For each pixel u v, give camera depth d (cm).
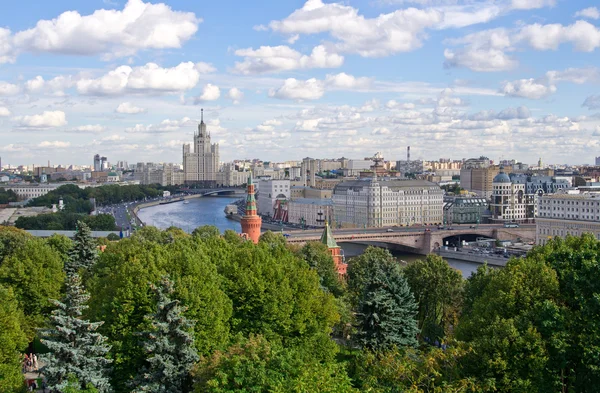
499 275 11019
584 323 8981
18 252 14712
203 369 8144
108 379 9212
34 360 12119
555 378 8681
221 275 11438
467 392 8231
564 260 10562
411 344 11781
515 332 8731
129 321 9988
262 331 10850
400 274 13338
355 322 12350
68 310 9012
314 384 7419
